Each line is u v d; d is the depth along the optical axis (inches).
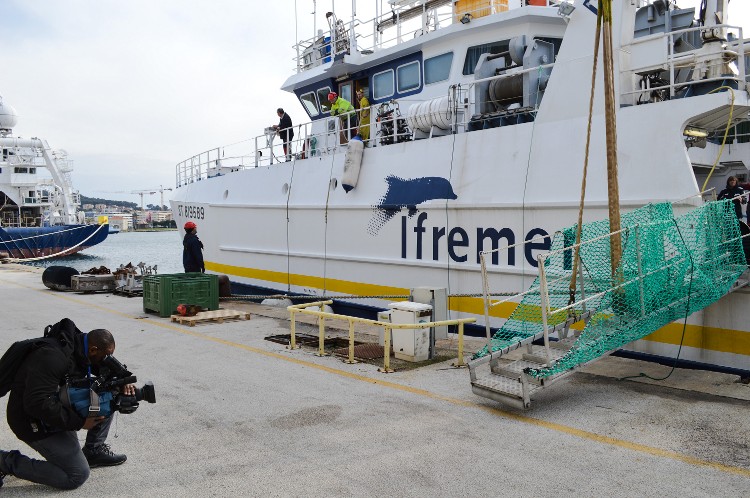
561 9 307.9
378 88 505.4
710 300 235.6
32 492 144.9
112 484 149.7
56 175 1605.6
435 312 308.2
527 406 194.9
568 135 304.2
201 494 143.6
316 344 318.7
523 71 327.6
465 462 161.3
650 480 148.3
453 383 240.1
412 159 386.3
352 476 153.0
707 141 321.4
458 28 418.9
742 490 142.2
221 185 594.6
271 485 148.3
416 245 383.6
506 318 330.6
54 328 142.1
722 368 249.9
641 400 213.5
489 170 339.3
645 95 298.7
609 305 228.7
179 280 415.8
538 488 145.2
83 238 1493.6
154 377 256.4
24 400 133.4
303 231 482.6
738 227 253.1
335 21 546.3
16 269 930.7
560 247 277.4
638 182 274.4
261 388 236.8
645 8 344.2
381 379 247.8
